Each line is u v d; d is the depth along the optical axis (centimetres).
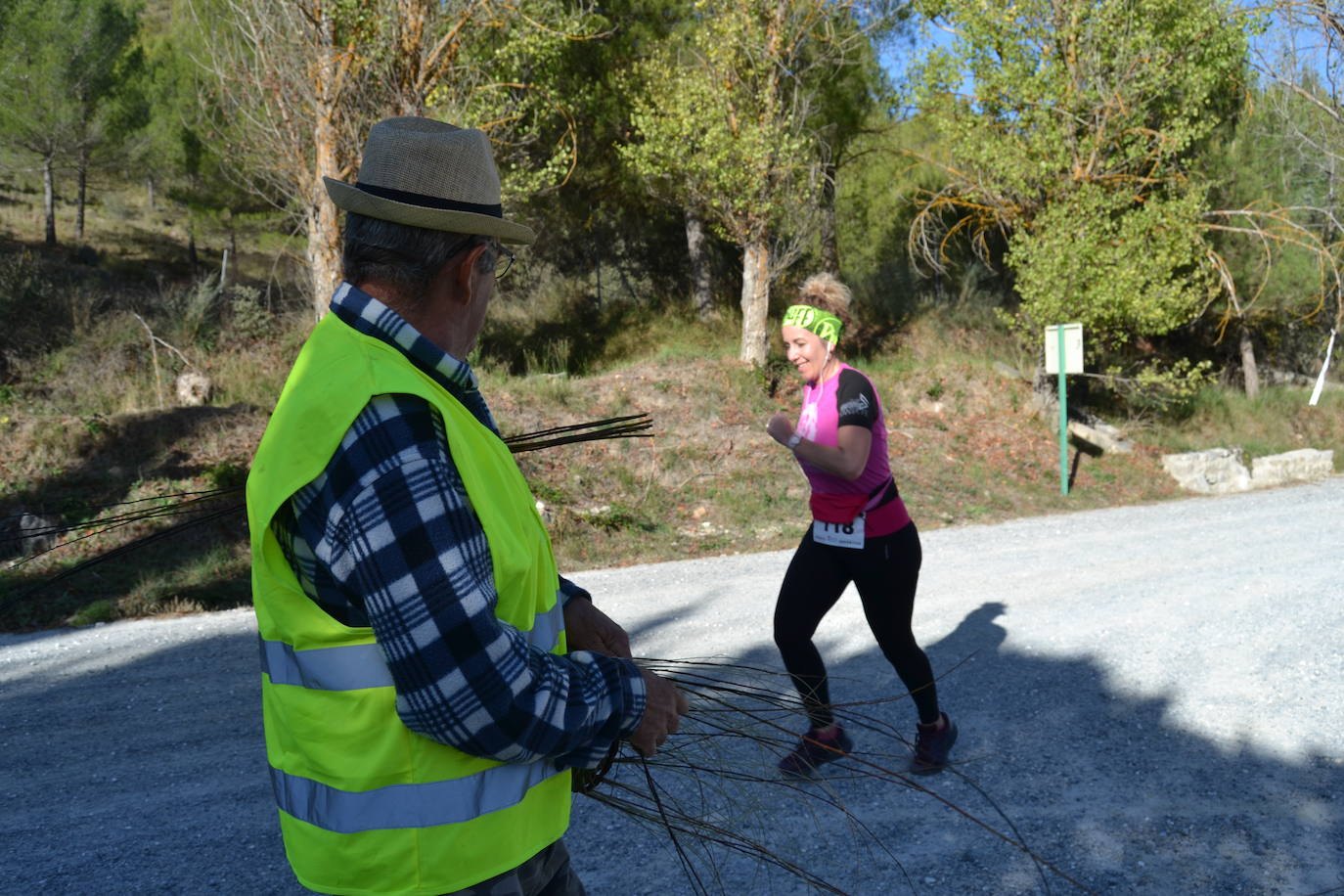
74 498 903
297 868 127
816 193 1473
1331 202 1698
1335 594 671
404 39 1080
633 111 1535
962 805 356
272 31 1084
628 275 1984
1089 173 1370
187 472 967
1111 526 1013
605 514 992
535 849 134
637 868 319
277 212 1841
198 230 1994
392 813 122
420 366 129
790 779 220
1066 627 599
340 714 121
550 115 1395
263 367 1291
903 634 366
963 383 1504
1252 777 379
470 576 116
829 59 1557
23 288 1322
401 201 131
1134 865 316
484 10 1140
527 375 1399
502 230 135
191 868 332
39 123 1761
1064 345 1214
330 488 117
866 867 316
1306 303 1869
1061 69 1355
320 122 1080
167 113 1848
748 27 1386
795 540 976
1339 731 422
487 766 127
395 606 113
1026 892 301
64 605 721
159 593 749
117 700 515
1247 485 1349
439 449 120
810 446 340
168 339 1296
